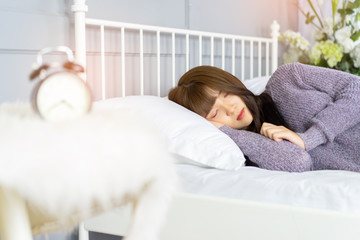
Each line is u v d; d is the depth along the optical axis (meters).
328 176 1.02
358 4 2.54
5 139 0.30
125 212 1.15
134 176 0.32
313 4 2.90
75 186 0.29
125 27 1.53
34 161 0.29
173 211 0.95
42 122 0.33
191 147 1.12
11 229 0.31
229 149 1.10
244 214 0.87
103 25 1.44
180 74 1.97
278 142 1.22
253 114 1.40
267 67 2.44
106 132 0.32
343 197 0.92
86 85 0.37
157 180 0.34
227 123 1.39
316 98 1.35
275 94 1.43
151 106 1.22
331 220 0.77
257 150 1.21
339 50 2.41
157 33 1.66
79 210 0.31
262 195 0.98
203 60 2.12
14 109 0.38
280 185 0.98
